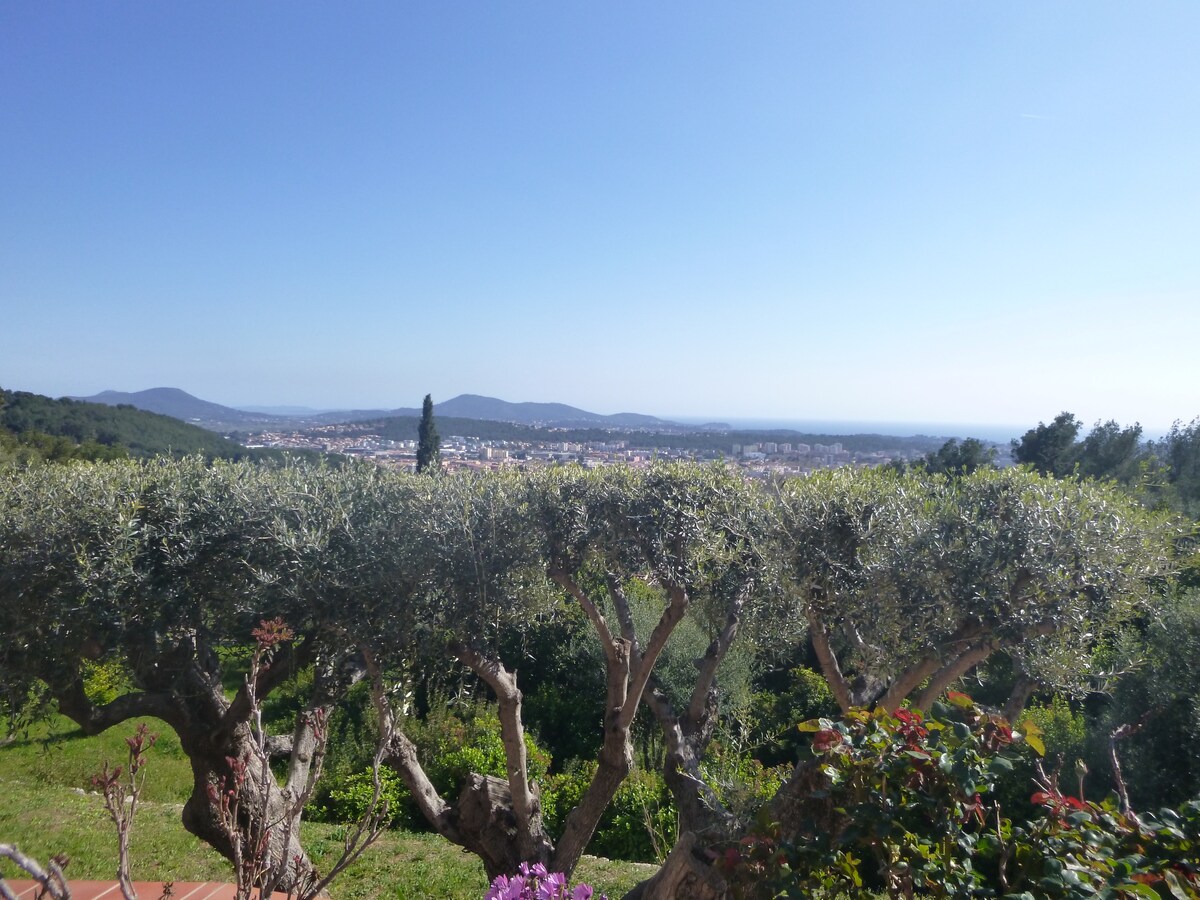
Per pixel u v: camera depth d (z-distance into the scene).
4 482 5.52
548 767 11.35
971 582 4.56
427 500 5.29
